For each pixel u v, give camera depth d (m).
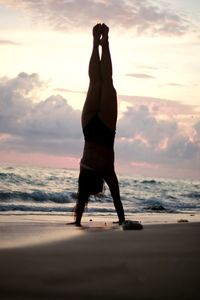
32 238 4.93
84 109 7.92
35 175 28.33
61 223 8.41
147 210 16.91
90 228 6.91
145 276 2.58
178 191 32.25
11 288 2.26
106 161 7.82
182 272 2.72
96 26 8.10
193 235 5.28
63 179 28.33
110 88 7.91
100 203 19.47
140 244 4.26
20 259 3.21
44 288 2.26
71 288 2.26
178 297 2.11
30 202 19.62
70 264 3.00
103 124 7.77
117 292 2.18
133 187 32.88
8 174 25.88
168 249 3.85
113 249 3.84
